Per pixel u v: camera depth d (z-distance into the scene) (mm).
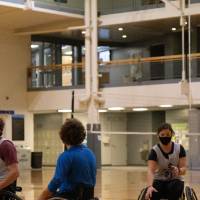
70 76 29266
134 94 27234
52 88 29828
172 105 26219
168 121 30734
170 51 31359
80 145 6500
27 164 29891
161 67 26594
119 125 33000
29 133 30906
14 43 30641
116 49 34094
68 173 6324
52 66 29984
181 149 8180
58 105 29562
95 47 27812
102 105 27859
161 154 8070
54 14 27328
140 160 32531
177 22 27625
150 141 32062
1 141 7129
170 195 8047
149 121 32156
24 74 30922
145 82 26906
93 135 27547
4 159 7109
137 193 16594
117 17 27406
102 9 27984
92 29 27859
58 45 32750
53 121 32188
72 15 27953
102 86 28156
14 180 7051
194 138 25469
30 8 26188
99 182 20688
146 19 26531
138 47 33500
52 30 29219
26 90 30828
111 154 32531
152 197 8039
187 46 30516
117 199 15023
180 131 29969
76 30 29750
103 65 28156
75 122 6461
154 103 26594
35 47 31656
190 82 25484
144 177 23156
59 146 31938
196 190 16703
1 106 29891
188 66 25812
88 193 6418
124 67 27625
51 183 6285
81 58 33531
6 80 30188
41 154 30312
